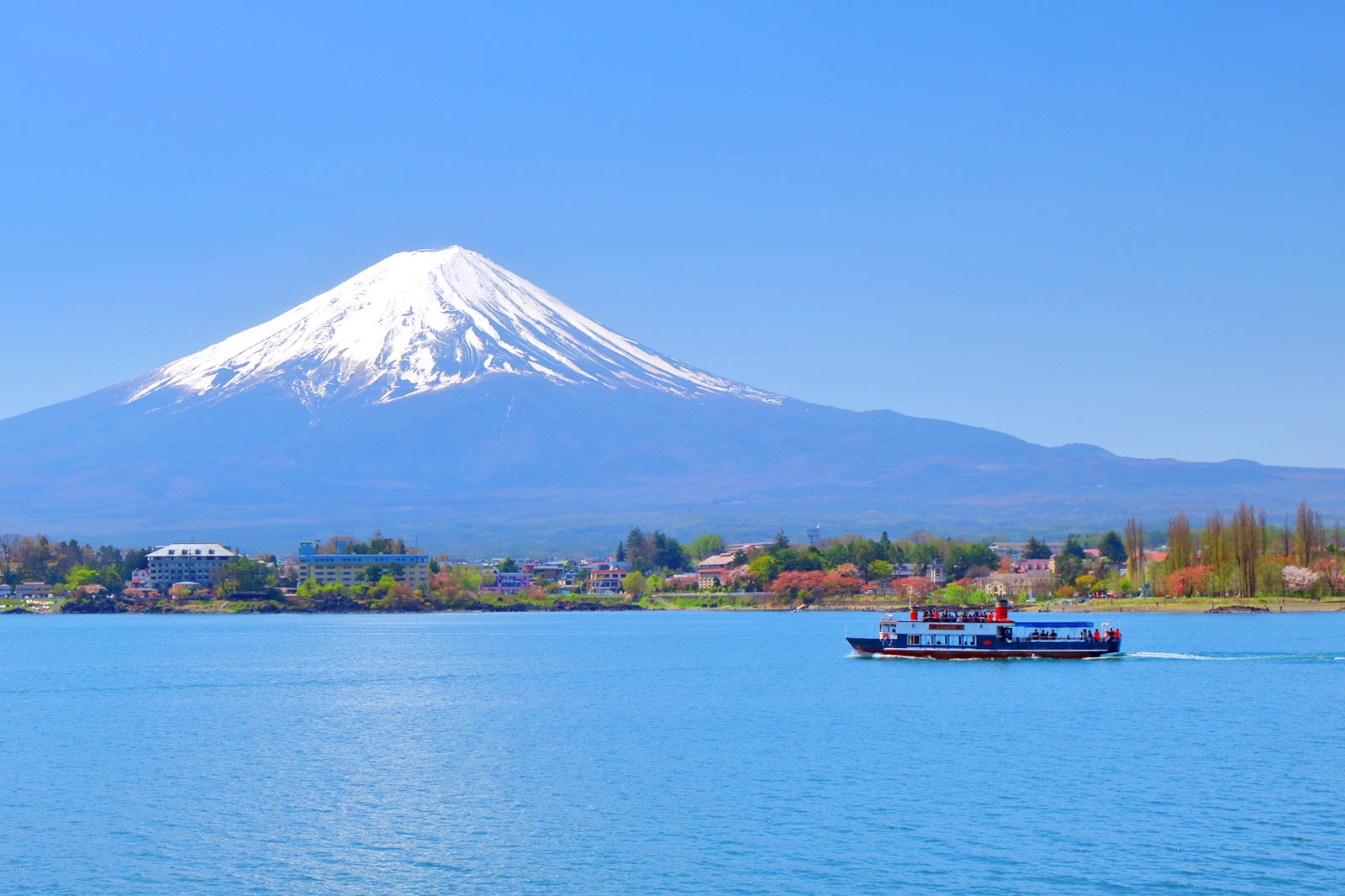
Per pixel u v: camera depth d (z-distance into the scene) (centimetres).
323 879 9194
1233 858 9356
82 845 10112
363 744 14562
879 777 12169
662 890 8831
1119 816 10556
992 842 9812
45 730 15988
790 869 9219
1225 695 17712
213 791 11981
